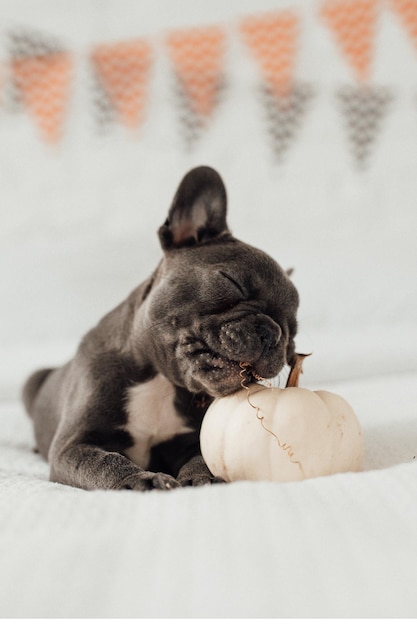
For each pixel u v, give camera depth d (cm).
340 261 132
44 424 84
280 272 67
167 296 66
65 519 46
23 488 56
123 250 137
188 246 71
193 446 72
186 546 42
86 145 140
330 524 44
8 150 140
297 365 62
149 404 70
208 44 139
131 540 42
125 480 58
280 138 139
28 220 139
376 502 47
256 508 46
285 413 56
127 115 140
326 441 56
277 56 139
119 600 37
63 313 129
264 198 139
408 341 108
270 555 41
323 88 139
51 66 140
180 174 140
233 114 140
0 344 125
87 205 139
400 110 138
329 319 121
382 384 92
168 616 35
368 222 137
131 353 70
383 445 67
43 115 140
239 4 139
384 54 138
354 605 36
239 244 70
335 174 138
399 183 138
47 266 134
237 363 61
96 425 69
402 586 38
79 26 140
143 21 140
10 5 140
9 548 42
